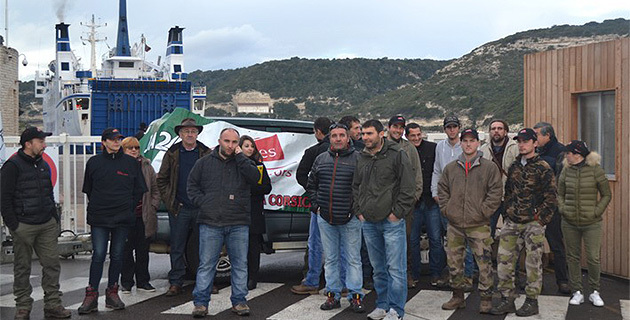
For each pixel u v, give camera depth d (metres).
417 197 7.26
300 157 8.01
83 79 36.78
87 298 6.54
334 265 6.62
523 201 6.31
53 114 44.50
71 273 8.80
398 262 6.02
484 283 6.46
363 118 144.50
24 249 6.25
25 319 6.27
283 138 8.01
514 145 7.46
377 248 6.22
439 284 7.69
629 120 7.93
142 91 32.47
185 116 8.04
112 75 38.12
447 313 6.49
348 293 6.89
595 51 8.48
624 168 8.00
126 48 39.53
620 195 8.06
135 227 7.32
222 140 6.36
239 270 6.44
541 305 6.77
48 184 6.37
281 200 7.80
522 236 6.45
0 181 6.11
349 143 6.57
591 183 6.72
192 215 7.14
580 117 8.91
